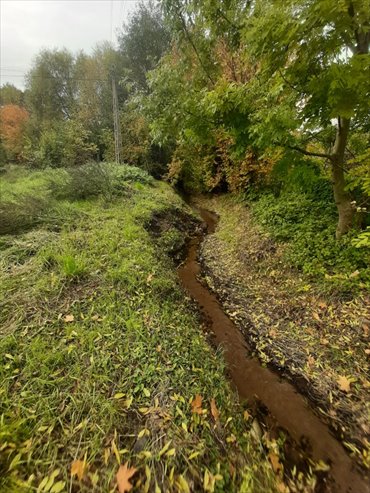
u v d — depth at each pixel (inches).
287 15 89.7
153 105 150.5
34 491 54.0
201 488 59.3
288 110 111.0
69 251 148.1
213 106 122.3
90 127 574.2
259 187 290.5
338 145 132.9
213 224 319.6
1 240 157.5
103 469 59.2
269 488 65.6
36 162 514.3
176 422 71.0
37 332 94.6
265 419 88.7
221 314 146.3
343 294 123.2
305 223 176.9
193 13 167.6
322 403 91.4
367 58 83.8
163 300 130.3
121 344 94.0
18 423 63.7
